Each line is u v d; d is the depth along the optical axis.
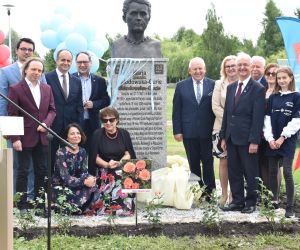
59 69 7.12
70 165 6.61
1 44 12.00
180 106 7.31
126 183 5.79
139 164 5.80
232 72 7.03
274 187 6.61
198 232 5.70
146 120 7.45
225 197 7.06
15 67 7.04
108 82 7.43
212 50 29.50
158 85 7.43
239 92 6.64
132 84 7.42
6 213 3.56
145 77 7.42
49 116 6.57
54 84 7.09
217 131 7.13
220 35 29.59
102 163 6.78
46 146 6.51
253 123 6.50
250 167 6.59
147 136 7.47
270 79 6.97
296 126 6.27
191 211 6.84
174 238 5.50
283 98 6.42
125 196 6.57
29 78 6.46
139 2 7.55
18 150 6.33
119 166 6.71
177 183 6.96
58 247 5.05
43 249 4.89
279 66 6.88
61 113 7.07
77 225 5.98
